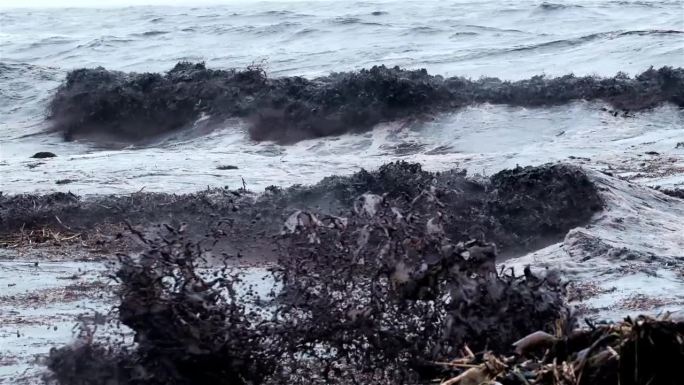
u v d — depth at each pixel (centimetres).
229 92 3067
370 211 661
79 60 5412
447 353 625
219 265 1054
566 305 695
